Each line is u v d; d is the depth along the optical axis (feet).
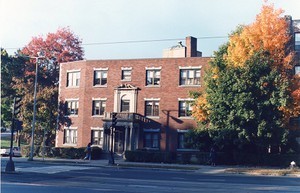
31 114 169.89
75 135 163.22
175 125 147.84
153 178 77.56
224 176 88.69
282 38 122.11
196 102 130.31
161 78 152.05
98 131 158.20
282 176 92.73
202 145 127.24
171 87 150.10
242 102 113.50
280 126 114.93
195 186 64.13
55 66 223.92
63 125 166.61
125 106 155.74
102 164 118.11
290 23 136.67
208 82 124.57
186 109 147.54
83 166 111.75
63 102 167.84
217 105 119.24
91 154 144.77
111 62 159.74
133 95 154.20
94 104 160.66
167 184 66.33
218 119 119.85
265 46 121.08
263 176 91.45
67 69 169.17
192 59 148.66
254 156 125.08
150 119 151.12
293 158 122.01
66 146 163.53
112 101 157.58
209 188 61.57
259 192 56.95
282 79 117.29
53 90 176.55
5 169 86.12
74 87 165.68
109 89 158.61
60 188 58.34
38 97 172.24
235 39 124.36
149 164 120.98
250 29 123.44
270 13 123.65
